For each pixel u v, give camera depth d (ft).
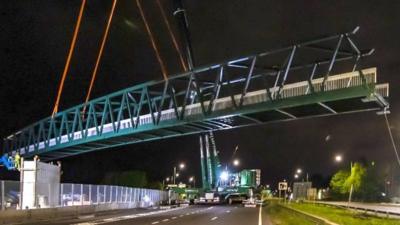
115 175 409.69
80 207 156.76
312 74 179.93
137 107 264.72
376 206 212.02
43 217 131.54
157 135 267.39
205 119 215.31
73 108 317.42
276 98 186.91
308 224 102.12
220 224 114.11
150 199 275.18
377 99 164.14
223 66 206.59
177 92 248.73
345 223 103.40
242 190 307.17
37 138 370.53
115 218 139.85
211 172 324.80
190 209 215.10
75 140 310.24
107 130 288.30
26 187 133.69
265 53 188.85
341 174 405.59
